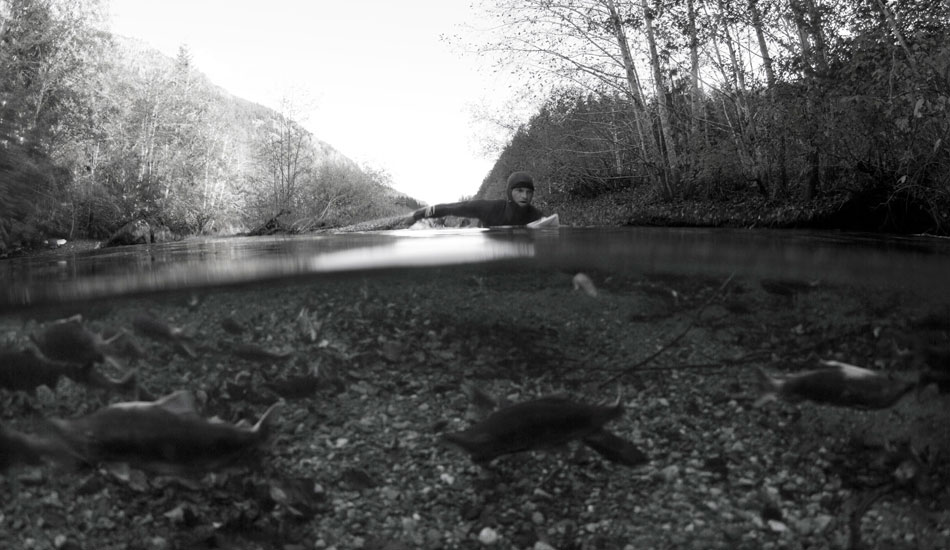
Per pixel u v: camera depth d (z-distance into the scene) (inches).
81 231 496.1
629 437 86.8
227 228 944.3
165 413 77.3
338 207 975.0
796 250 148.5
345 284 113.6
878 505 76.9
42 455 76.8
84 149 756.6
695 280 116.6
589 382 93.1
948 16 241.3
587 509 79.7
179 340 95.4
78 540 71.5
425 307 105.5
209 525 75.4
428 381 94.3
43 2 728.3
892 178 283.1
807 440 85.2
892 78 250.4
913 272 118.3
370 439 87.4
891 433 85.2
